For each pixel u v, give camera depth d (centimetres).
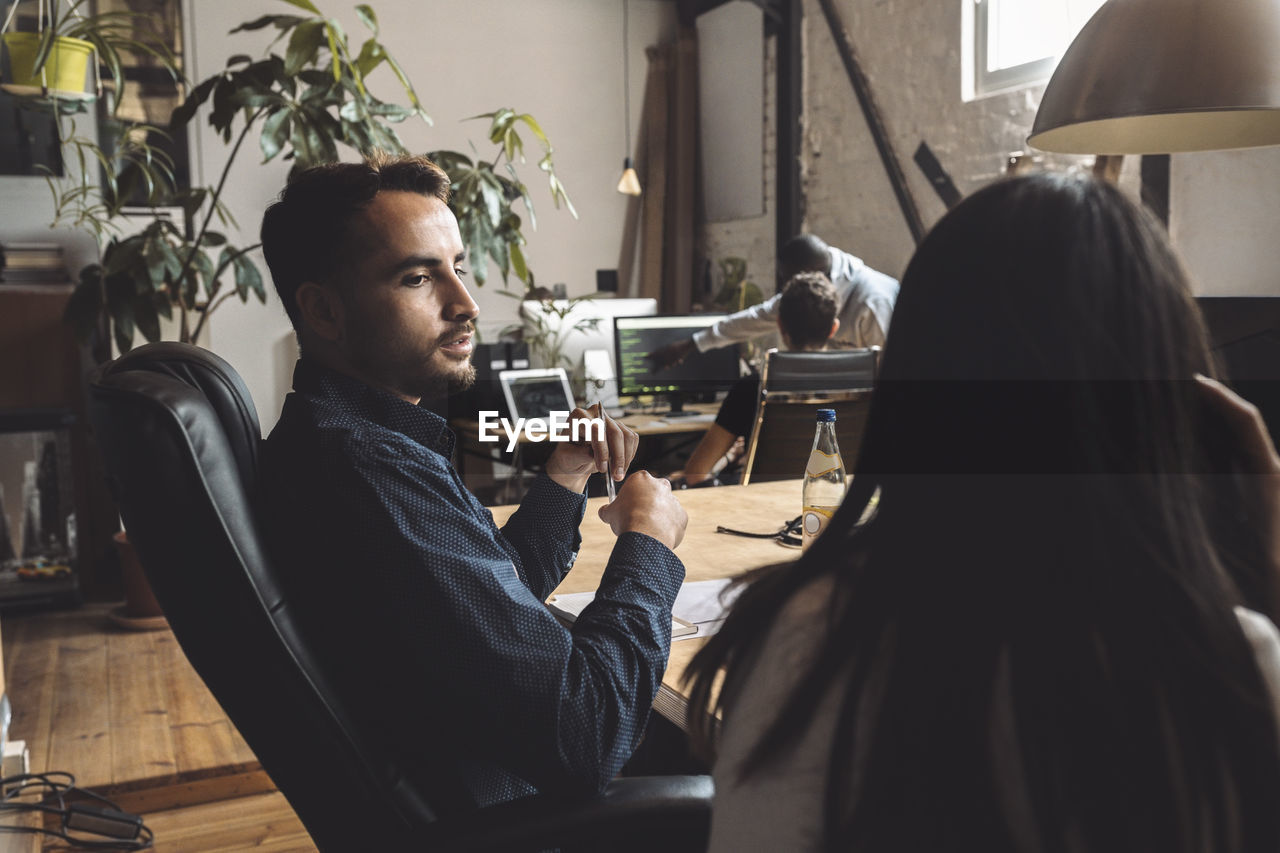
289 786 94
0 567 404
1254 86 138
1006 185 52
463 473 426
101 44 334
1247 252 314
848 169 517
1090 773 46
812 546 55
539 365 445
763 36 589
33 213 434
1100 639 46
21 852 190
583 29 653
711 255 665
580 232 665
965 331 50
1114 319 48
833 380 281
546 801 95
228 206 556
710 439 306
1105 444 47
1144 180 343
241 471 96
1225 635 47
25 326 408
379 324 105
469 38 625
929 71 454
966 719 47
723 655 57
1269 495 56
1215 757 46
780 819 51
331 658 95
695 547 179
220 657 88
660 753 162
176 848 239
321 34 311
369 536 94
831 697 50
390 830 94
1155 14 144
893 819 47
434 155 354
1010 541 48
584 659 95
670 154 672
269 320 570
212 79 317
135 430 82
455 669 92
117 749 276
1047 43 397
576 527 138
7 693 317
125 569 380
